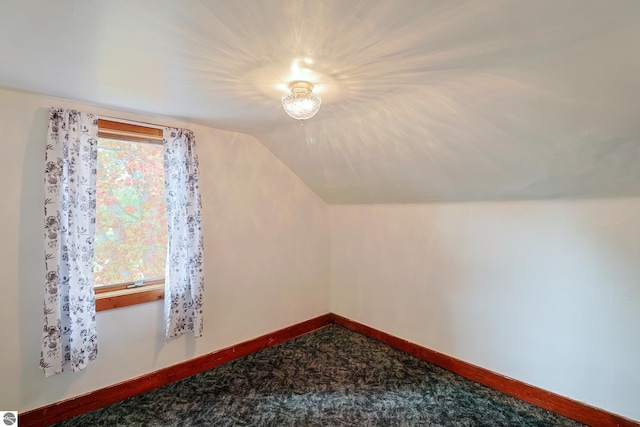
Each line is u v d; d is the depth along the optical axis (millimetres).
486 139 1703
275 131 2484
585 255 1869
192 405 2049
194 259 2303
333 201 3346
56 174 1801
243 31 1069
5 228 1739
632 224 1717
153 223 2240
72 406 1924
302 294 3238
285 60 1277
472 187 2166
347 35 1085
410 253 2771
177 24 1034
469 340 2395
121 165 2102
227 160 2594
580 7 905
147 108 1965
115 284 2107
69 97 1793
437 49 1165
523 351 2125
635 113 1248
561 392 1970
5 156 1732
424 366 2559
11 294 1759
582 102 1293
